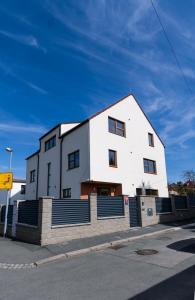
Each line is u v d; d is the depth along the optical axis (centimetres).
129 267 733
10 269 789
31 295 562
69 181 2056
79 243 1078
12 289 607
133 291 549
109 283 609
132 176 2156
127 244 1084
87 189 1938
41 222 1082
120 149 2106
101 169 1905
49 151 2477
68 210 1182
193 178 3738
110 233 1316
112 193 2067
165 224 1672
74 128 2070
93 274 688
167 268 703
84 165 1900
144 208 1606
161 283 586
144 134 2416
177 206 1972
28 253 962
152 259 810
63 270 747
